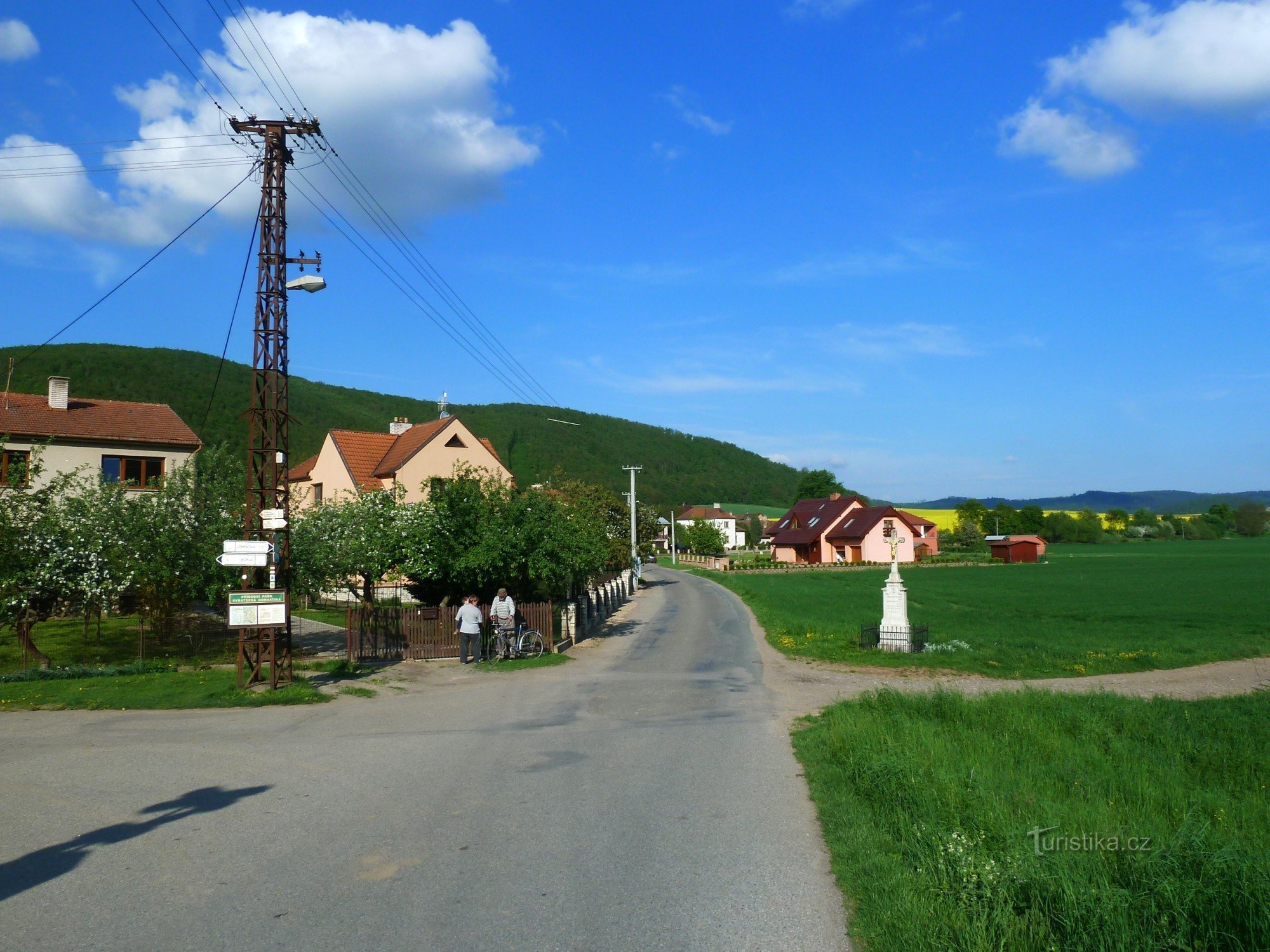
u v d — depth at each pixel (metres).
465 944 5.18
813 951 5.05
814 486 151.38
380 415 144.12
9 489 21.27
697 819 7.87
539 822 7.82
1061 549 114.00
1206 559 84.81
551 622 23.59
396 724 13.55
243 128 17.23
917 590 53.00
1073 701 14.09
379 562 25.67
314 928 5.45
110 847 7.17
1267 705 14.33
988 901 5.29
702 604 43.88
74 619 30.27
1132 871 5.75
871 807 7.84
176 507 22.47
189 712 14.81
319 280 17.42
